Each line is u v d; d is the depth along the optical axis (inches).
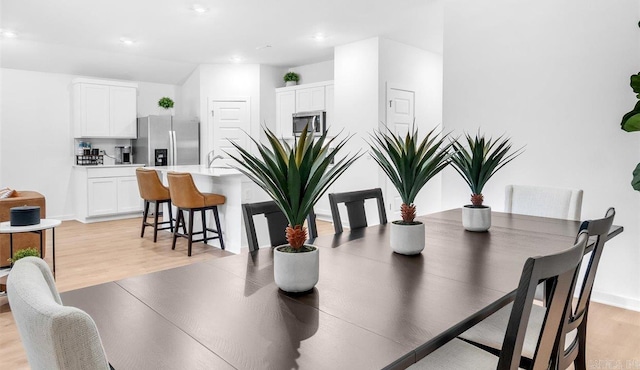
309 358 34.4
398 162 66.6
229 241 178.2
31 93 244.8
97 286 52.4
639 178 100.3
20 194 158.2
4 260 139.9
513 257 65.7
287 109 275.1
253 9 169.2
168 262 160.1
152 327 40.1
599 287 122.5
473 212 84.6
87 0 158.9
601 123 121.7
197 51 239.8
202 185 192.7
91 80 253.3
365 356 34.8
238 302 47.0
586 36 123.8
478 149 84.4
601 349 92.2
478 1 147.6
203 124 277.7
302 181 48.9
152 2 161.3
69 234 213.3
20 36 208.1
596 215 123.3
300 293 49.6
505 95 141.9
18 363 85.4
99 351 25.6
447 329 39.9
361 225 95.3
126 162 273.1
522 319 38.1
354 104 218.5
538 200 107.7
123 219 260.4
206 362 33.6
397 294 49.4
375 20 182.7
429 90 236.1
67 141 258.8
